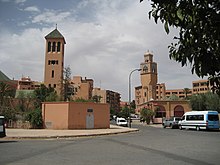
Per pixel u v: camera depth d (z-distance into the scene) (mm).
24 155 12742
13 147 16312
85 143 19094
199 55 2592
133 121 89312
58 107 38406
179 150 14859
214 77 2883
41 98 62156
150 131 36562
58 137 24797
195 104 61125
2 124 19562
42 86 72625
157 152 13977
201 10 2580
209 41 2613
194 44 2648
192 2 2641
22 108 50125
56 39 95188
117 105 174625
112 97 165250
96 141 20828
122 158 11844
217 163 10539
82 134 27125
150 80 112562
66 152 13922
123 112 96125
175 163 10531
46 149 15266
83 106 39375
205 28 2598
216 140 21484
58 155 12781
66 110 38000
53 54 94125
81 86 115938
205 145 17578
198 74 2600
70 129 37531
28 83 131625
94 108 40531
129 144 18328
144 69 114688
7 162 10703
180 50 2773
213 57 2553
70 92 66562
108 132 31047
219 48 2592
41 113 39031
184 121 41844
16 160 11219
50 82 92500
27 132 29766
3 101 50000
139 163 10539
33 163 10477
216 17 2512
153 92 112062
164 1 2799
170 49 2969
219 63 2549
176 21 2812
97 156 12461
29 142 19969
